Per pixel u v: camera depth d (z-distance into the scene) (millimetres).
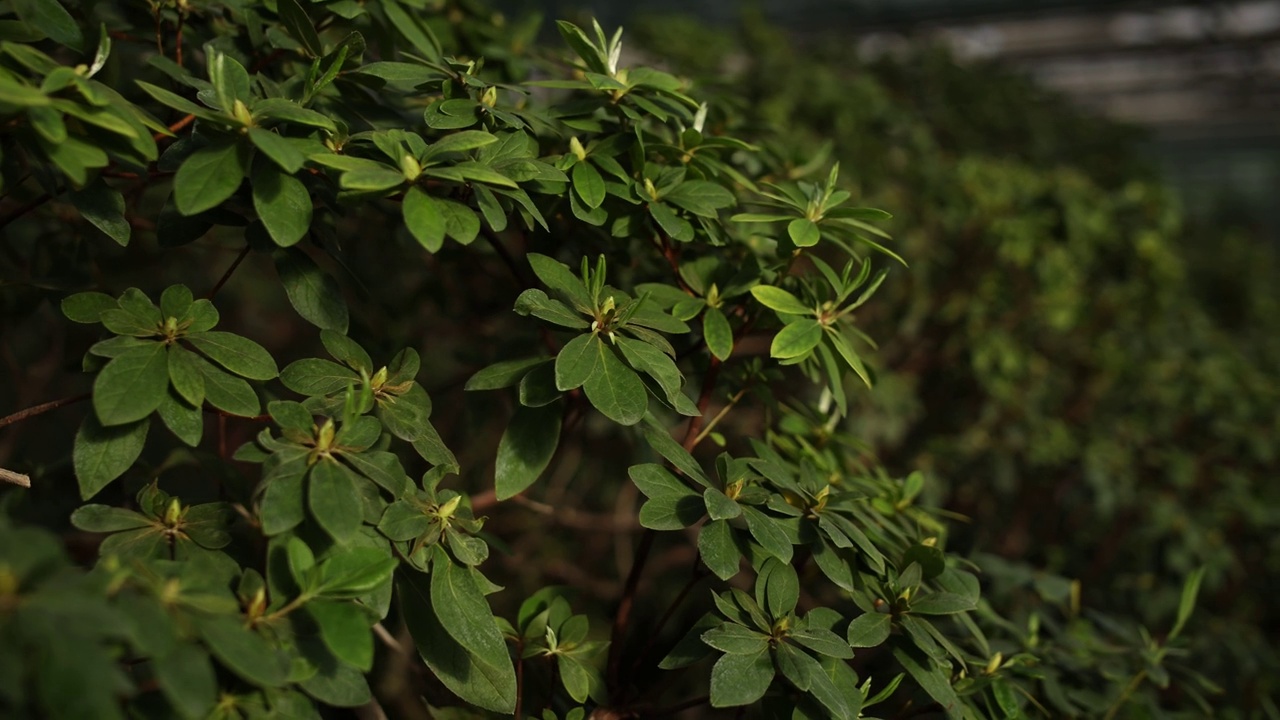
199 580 444
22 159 605
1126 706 666
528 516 1050
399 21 617
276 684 426
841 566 536
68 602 402
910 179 1410
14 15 531
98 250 743
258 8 613
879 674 684
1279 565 1092
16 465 650
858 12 3156
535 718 549
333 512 458
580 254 651
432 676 616
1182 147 4820
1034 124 1840
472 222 496
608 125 587
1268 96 3848
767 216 559
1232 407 1247
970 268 1346
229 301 1119
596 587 1114
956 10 3035
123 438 491
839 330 581
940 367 1364
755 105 1337
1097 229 1317
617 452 1119
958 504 1268
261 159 496
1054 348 1373
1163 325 1379
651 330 551
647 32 1562
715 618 531
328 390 511
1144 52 3328
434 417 928
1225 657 901
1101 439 1209
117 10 633
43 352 979
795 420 638
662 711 576
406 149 514
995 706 576
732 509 506
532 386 526
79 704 392
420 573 522
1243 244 2018
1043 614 694
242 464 782
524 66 745
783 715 537
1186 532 1054
